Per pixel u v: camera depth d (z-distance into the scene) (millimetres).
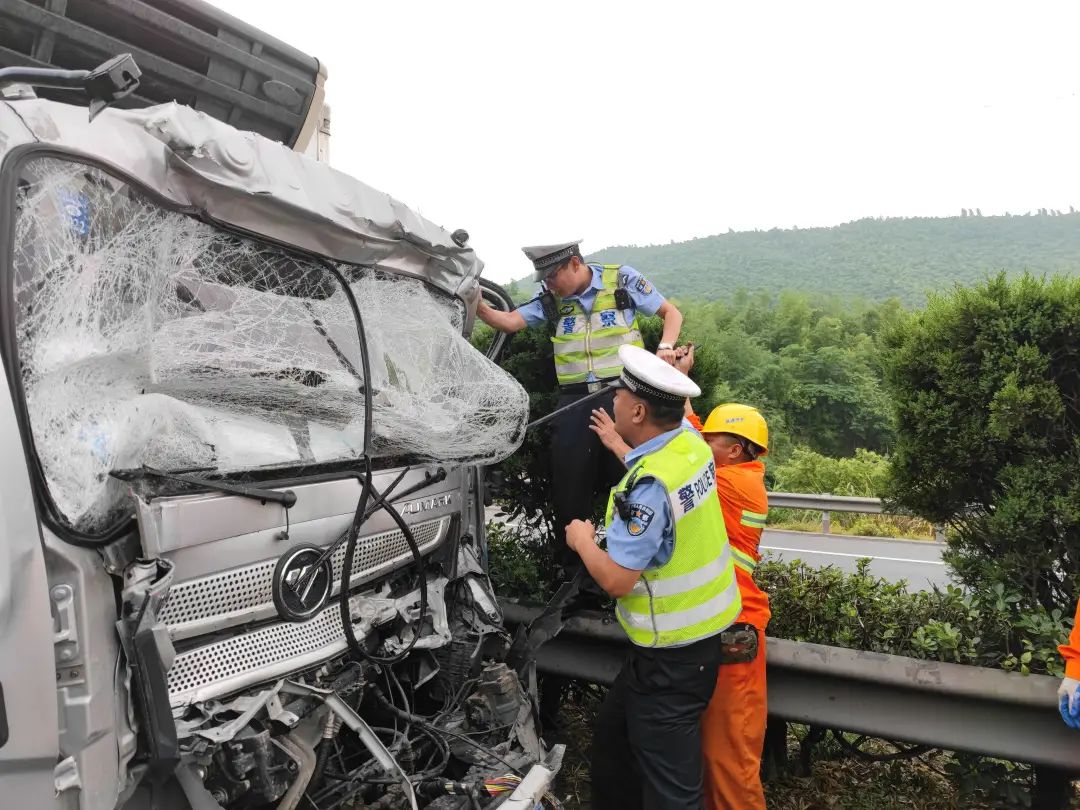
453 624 3123
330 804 2318
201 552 1966
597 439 3832
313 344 2627
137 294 2051
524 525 4645
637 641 2723
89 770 1605
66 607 1614
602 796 3062
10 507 1562
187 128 2002
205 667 2002
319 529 2326
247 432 2348
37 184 1753
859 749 3881
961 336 3631
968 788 3348
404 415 2777
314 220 2324
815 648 3281
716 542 2740
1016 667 3172
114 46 2406
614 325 3764
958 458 3580
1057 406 3361
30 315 1725
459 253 3047
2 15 2150
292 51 2979
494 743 2773
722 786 3025
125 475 1832
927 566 9852
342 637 2416
